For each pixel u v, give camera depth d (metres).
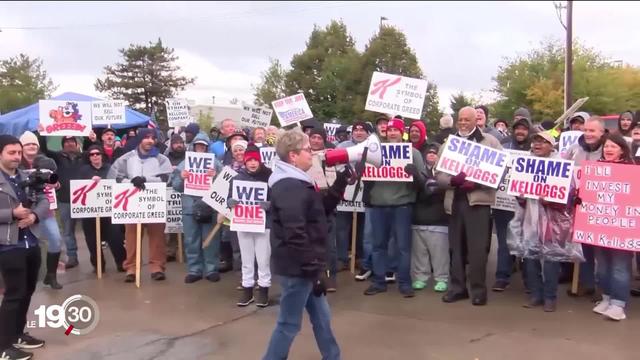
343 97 41.00
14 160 4.95
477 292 6.60
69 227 8.84
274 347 4.27
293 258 4.10
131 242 7.97
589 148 6.68
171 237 9.56
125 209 7.73
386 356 5.07
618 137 6.18
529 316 6.16
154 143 8.21
